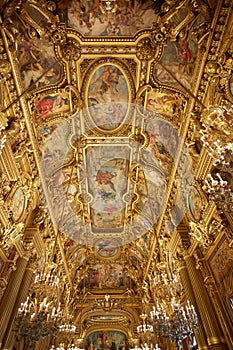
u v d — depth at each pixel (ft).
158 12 29.63
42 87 34.14
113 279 75.10
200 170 34.04
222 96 27.50
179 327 33.45
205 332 31.50
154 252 56.54
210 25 26.94
